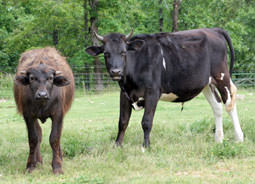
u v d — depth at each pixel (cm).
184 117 1391
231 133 996
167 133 1005
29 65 736
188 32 943
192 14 3134
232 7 2900
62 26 3075
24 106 703
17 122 1413
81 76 2869
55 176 679
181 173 677
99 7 2773
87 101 1998
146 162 737
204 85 931
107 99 2069
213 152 784
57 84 677
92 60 2802
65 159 804
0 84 2378
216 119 949
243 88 2525
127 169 703
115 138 985
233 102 955
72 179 647
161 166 716
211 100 955
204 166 717
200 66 914
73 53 3188
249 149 827
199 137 945
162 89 891
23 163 767
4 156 820
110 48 823
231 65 1002
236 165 716
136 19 3162
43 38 3397
